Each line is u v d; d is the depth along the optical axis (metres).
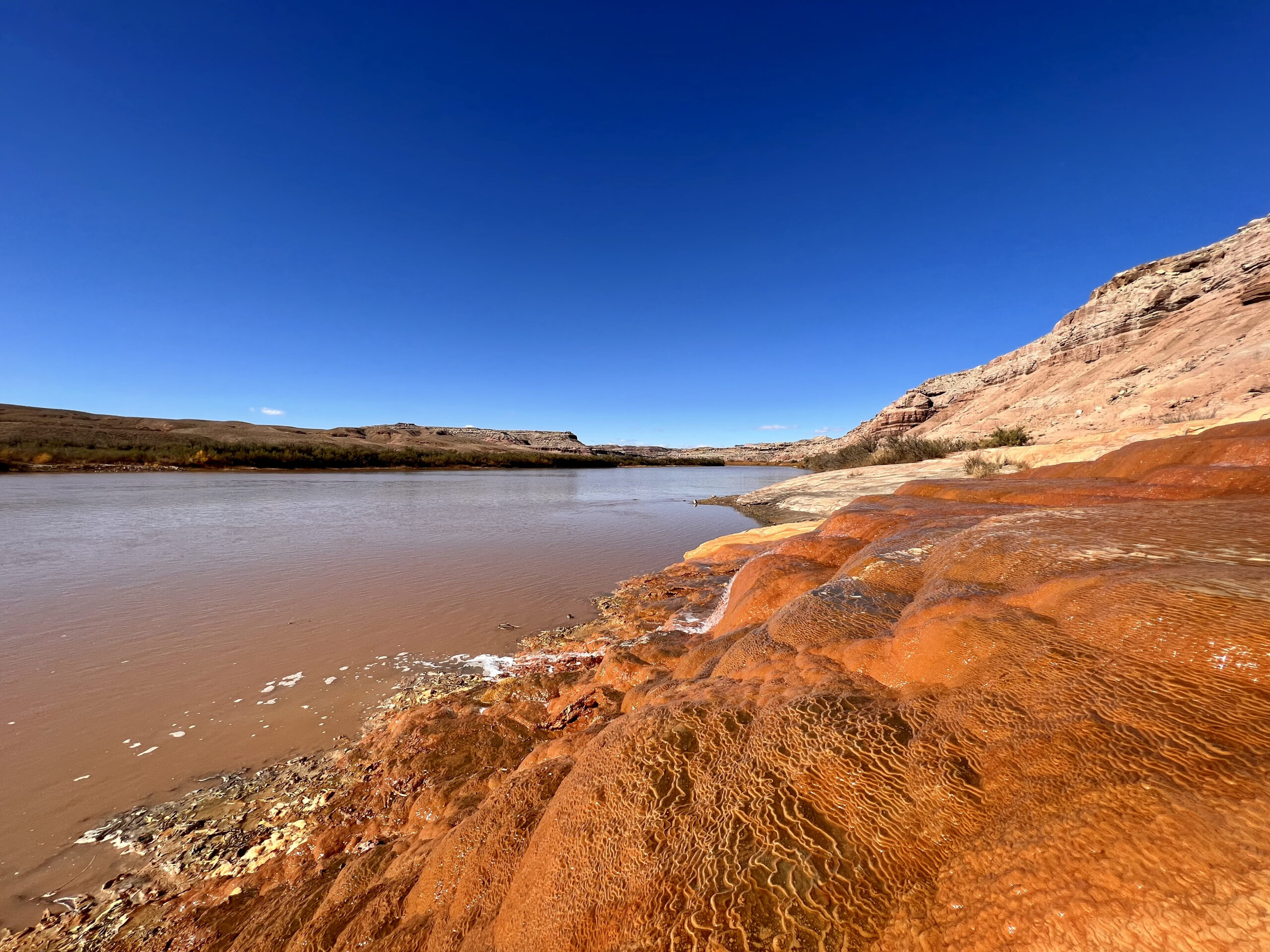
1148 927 1.25
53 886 3.40
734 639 5.21
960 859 1.68
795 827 2.02
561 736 4.64
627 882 2.11
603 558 13.38
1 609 8.97
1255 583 2.26
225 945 2.88
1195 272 45.50
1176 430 15.22
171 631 7.97
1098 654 2.25
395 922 2.75
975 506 7.23
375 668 6.73
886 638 3.37
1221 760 1.57
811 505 21.41
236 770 4.62
